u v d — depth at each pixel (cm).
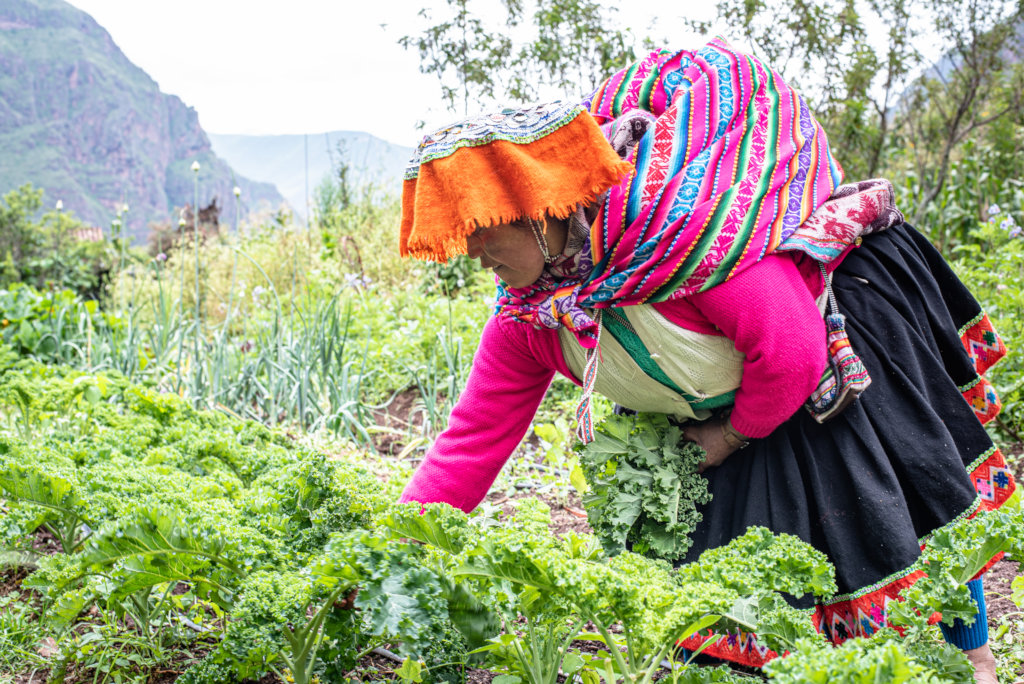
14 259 2247
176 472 273
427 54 732
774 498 213
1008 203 826
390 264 848
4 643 237
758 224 194
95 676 227
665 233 192
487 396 234
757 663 214
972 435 211
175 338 666
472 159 175
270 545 206
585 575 167
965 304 235
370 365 595
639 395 223
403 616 166
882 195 211
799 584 182
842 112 791
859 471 204
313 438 445
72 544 253
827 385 202
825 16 723
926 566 188
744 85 206
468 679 242
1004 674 232
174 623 265
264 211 1344
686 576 185
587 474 238
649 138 198
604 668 182
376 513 220
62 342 634
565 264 206
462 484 234
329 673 200
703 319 204
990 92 852
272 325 584
